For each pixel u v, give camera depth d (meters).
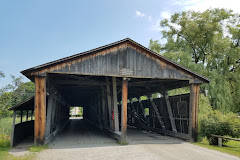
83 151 7.96
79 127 20.02
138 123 18.78
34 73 8.56
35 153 7.39
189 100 11.03
